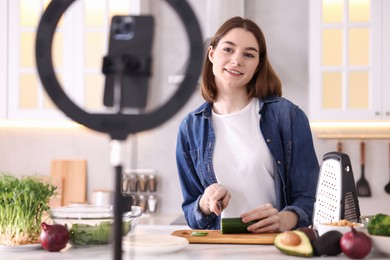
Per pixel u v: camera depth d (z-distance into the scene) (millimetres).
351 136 3803
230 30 2014
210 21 3600
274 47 3883
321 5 3578
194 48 692
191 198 2191
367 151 3816
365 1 3578
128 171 3916
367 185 3795
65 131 4062
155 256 1373
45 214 1990
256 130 2111
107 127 710
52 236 1445
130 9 3699
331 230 1395
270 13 3893
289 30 3871
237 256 1373
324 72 3590
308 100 3828
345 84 3557
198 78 692
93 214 1534
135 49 722
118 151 742
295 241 1371
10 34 3832
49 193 1614
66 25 3764
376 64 3514
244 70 2002
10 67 3830
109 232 1523
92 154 4035
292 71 3863
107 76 728
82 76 3758
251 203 2111
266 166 2090
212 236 1631
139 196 3891
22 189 1557
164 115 700
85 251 1476
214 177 2125
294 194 2090
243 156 2102
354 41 3580
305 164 2074
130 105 717
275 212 1728
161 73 3939
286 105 2098
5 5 3832
